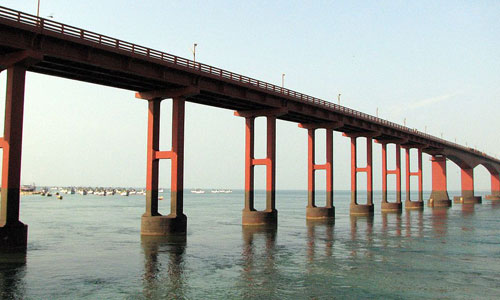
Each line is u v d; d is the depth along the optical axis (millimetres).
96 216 90750
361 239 51250
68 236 53656
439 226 68000
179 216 50594
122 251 41219
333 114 78062
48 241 48688
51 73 45375
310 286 28688
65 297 25375
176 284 28719
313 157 80375
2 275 30281
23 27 36938
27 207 126625
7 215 36250
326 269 33906
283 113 64250
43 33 38250
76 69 44125
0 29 36250
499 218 85125
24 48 37344
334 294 26906
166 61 47719
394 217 86500
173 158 50562
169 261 36375
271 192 64500
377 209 121250
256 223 63625
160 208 127000
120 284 28516
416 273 32844
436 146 130500
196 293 26656
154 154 51156
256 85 60312
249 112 65938
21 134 37688
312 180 80125
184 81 50406
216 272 32469
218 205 155750
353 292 27438
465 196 174625
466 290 28156
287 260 37438
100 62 42781
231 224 71625
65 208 122188
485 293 27547
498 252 42406
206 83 53438
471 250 43562
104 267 33750
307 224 70250
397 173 106938
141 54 45438
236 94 57656
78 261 36031
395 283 29750
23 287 27328
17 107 37656
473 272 33312
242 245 45688
